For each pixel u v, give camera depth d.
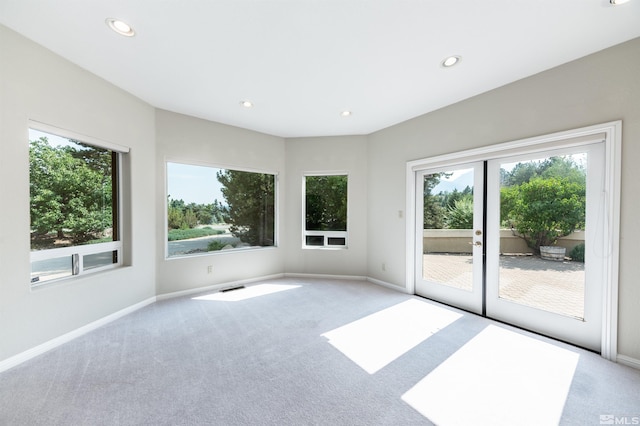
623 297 1.94
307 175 4.46
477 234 2.91
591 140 2.07
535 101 2.38
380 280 4.00
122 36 1.92
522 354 2.08
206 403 1.53
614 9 1.60
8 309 1.87
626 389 1.66
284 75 2.45
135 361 1.96
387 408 1.51
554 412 1.48
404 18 1.70
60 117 2.21
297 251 4.45
